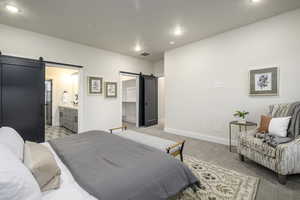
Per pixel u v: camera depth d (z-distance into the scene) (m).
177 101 4.44
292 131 2.12
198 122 3.96
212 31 3.36
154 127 5.48
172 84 4.56
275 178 2.00
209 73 3.70
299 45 2.51
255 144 2.20
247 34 3.07
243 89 3.16
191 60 4.06
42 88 3.39
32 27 3.10
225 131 3.45
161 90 6.80
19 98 3.12
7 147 1.07
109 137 2.10
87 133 2.34
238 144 2.57
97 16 2.71
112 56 4.72
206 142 3.62
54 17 2.72
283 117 2.25
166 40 3.85
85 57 4.13
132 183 1.06
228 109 3.39
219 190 1.75
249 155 2.32
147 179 1.13
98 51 4.39
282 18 2.66
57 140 1.99
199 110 3.93
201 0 2.28
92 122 4.29
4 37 2.97
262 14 2.68
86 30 3.26
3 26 2.96
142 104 5.64
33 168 0.94
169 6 2.43
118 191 0.97
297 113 2.16
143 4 2.37
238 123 2.82
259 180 1.96
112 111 4.71
